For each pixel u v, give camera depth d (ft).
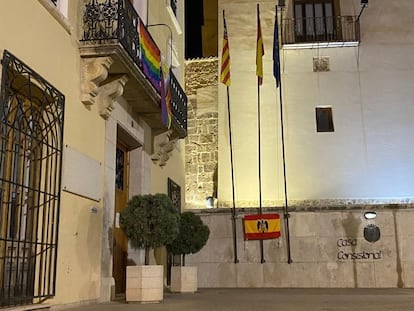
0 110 16.56
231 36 59.88
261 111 57.11
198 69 60.18
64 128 21.59
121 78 25.38
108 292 25.45
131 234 24.13
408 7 59.16
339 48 58.08
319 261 43.24
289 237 43.88
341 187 54.08
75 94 22.86
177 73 44.37
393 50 57.88
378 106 56.34
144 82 27.78
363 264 42.80
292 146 55.67
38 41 19.60
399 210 43.21
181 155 45.42
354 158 54.85
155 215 24.07
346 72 57.57
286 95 57.31
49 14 20.61
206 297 28.71
